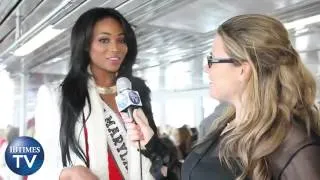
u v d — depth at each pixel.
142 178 1.50
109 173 1.49
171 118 11.91
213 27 4.28
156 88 11.59
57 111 1.54
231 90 1.23
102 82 1.64
